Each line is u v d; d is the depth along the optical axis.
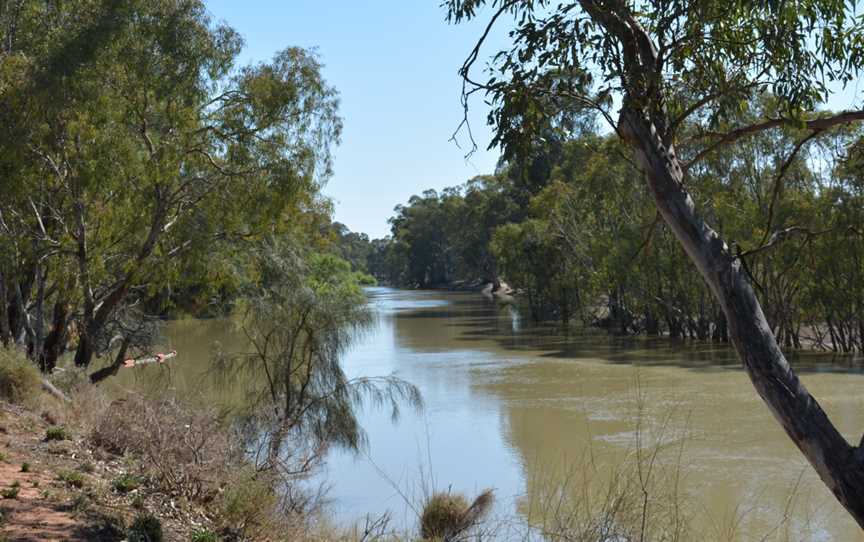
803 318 36.00
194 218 18.58
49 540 5.50
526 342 40.84
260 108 18.38
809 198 30.33
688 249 5.93
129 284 19.06
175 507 7.57
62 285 18.34
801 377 25.88
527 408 21.34
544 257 53.56
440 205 123.62
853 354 32.16
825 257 29.59
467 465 15.15
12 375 11.38
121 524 6.27
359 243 188.25
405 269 153.25
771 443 16.39
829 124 5.99
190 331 45.31
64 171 18.31
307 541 7.97
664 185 5.98
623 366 29.77
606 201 42.44
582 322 51.91
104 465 8.54
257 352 14.95
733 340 5.65
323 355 14.45
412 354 35.78
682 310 40.97
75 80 16.16
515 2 6.59
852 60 6.49
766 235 6.22
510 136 6.62
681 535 6.42
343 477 14.11
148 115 18.88
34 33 16.95
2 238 17.16
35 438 9.27
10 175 16.58
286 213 20.30
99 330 19.78
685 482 13.32
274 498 8.19
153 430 9.02
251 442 11.88
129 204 18.16
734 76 6.95
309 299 14.45
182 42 17.45
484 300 88.19
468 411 21.08
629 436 17.41
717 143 6.35
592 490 8.34
